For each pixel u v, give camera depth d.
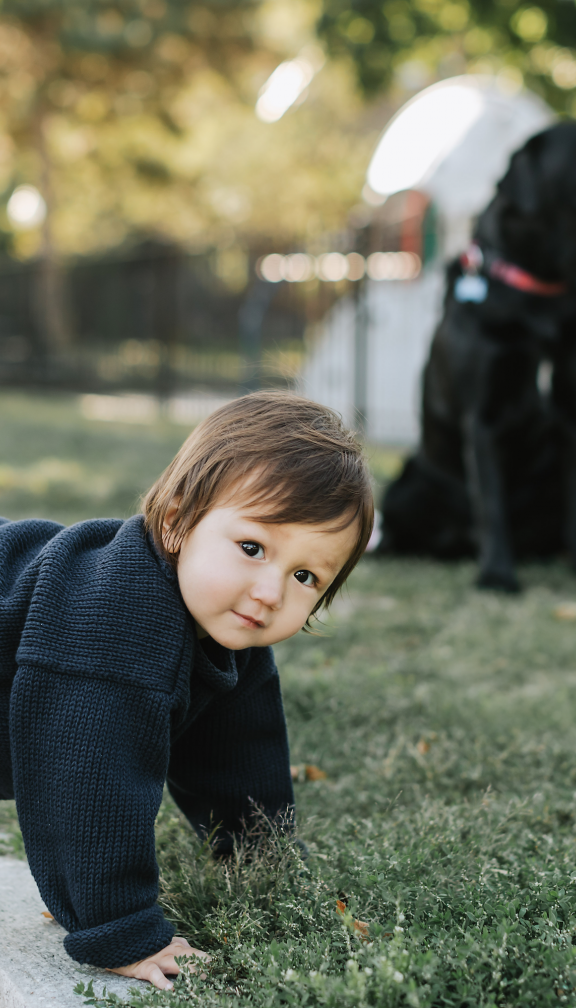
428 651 3.06
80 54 17.55
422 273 8.64
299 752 2.16
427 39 10.23
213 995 1.22
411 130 9.39
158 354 12.18
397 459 7.23
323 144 23.66
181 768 1.60
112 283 13.59
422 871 1.49
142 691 1.31
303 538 1.31
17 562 1.48
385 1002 1.14
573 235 3.50
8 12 16.77
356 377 8.48
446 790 1.99
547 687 2.74
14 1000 1.29
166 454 7.40
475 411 3.82
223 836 1.63
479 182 8.50
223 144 24.27
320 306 9.66
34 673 1.32
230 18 18.28
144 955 1.31
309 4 11.28
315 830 1.71
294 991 1.17
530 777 2.04
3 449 7.56
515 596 3.78
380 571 4.19
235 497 1.31
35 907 1.54
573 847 1.62
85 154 21.81
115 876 1.29
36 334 15.34
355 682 2.60
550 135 3.56
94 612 1.34
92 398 13.32
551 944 1.25
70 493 5.41
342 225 9.80
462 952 1.21
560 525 4.31
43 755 1.30
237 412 1.42
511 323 3.67
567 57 10.65
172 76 19.06
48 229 18.69
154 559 1.39
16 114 18.70
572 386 3.84
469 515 4.21
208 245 11.32
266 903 1.44
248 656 1.55
